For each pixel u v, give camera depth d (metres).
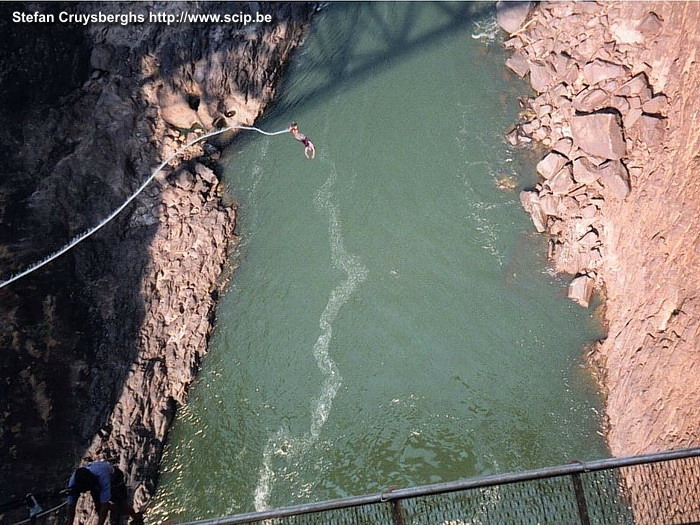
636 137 14.90
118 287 15.25
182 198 16.48
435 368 14.41
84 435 13.57
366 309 15.24
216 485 13.58
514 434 13.47
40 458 12.99
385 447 13.64
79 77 16.64
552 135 16.58
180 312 15.28
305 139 15.32
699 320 11.73
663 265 12.95
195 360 14.92
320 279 15.73
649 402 12.28
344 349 14.83
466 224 16.06
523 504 6.39
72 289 14.82
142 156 16.70
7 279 14.02
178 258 15.86
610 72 15.80
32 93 15.81
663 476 6.54
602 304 14.62
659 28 15.23
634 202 14.33
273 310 15.48
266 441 13.97
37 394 13.41
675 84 14.53
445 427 13.72
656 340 12.62
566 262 15.19
